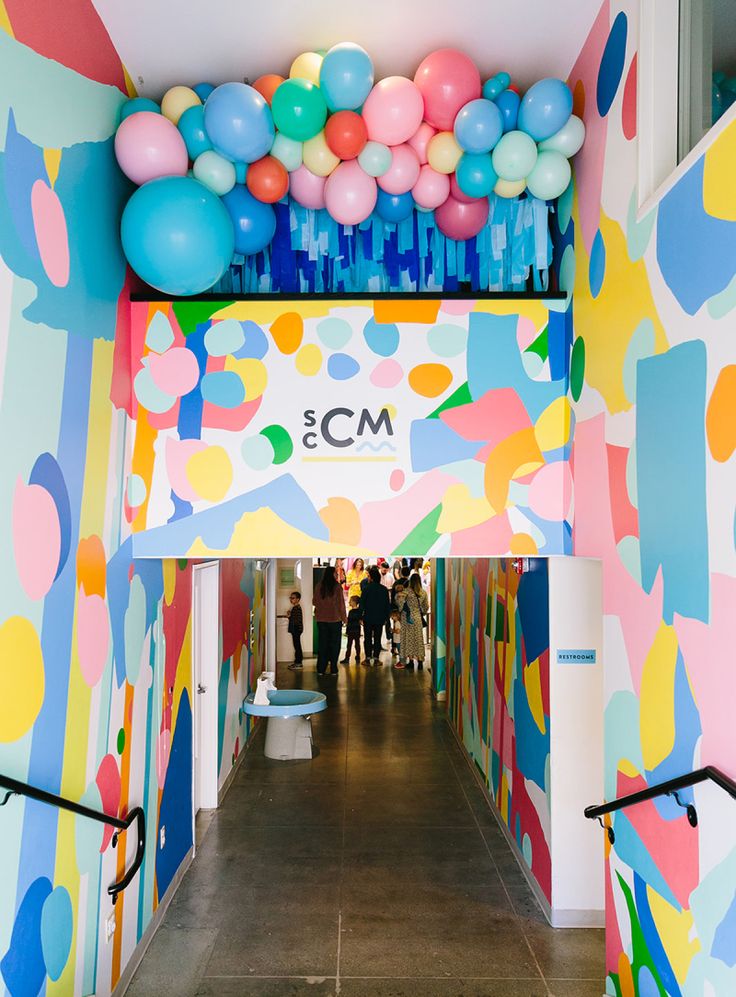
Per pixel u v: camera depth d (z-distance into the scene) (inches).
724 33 92.0
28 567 92.4
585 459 125.5
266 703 249.3
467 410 136.6
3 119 86.6
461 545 135.5
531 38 131.7
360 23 127.1
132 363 136.1
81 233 111.2
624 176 110.3
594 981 128.1
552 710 150.0
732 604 77.3
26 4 93.0
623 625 108.0
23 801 90.0
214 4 120.7
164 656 154.9
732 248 77.7
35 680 94.0
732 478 77.5
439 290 145.5
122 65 132.6
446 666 348.5
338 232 143.9
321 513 135.5
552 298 137.4
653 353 98.0
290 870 172.4
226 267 122.9
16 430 89.4
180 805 167.6
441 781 236.7
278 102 121.8
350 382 136.6
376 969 131.5
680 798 88.5
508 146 122.3
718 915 79.4
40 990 94.5
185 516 135.2
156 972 130.9
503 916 151.3
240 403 136.4
